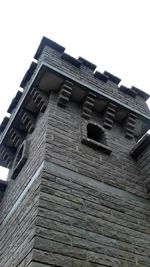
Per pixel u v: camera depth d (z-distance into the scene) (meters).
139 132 11.87
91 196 7.76
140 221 8.11
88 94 10.80
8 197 10.59
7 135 12.07
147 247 7.54
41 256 5.70
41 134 9.25
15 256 6.74
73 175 7.95
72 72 11.09
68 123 9.68
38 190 7.10
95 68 12.38
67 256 6.01
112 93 11.84
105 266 6.38
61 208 6.87
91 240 6.69
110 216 7.62
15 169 10.00
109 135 10.65
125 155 10.28
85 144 9.30
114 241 7.06
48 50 11.41
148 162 9.93
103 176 8.68
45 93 10.62
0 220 10.21
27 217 7.07
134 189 9.07
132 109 11.60
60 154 8.27
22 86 12.52
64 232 6.42
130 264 6.83
